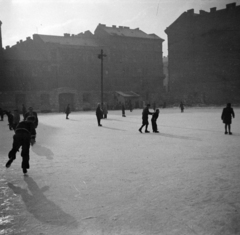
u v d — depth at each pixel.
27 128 7.07
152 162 7.97
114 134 15.34
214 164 7.56
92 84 70.31
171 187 5.60
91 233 3.74
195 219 4.09
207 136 13.62
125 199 4.97
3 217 4.29
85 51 69.19
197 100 69.44
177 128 18.09
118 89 73.69
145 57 78.19
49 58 63.62
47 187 5.75
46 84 63.12
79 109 60.44
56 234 3.72
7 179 6.40
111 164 7.80
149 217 4.19
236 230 3.76
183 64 75.50
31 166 7.67
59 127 20.27
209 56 70.56
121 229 3.83
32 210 4.54
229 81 66.12
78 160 8.41
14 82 59.16
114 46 73.12
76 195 5.23
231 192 5.24
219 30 68.62
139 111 51.47
